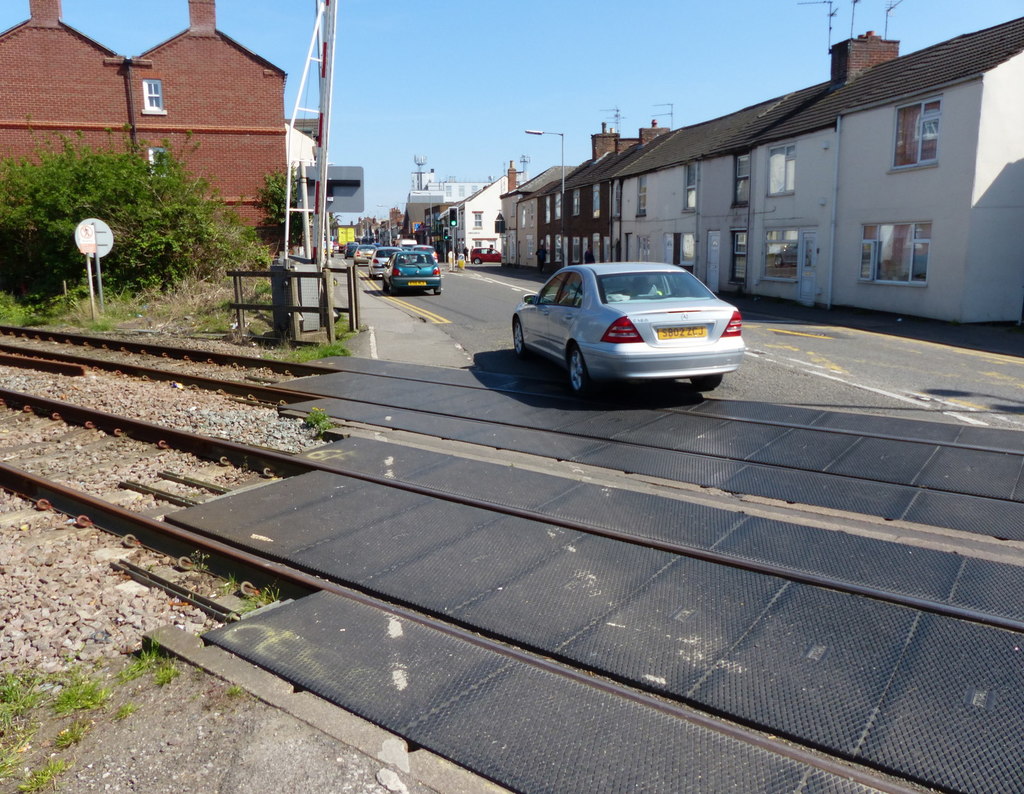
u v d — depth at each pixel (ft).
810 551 16.25
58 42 93.45
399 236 423.23
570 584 15.02
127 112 95.86
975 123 58.54
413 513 19.02
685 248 107.14
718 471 22.17
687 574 15.30
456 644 12.75
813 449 23.97
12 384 38.70
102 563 17.33
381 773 9.85
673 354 29.32
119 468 24.30
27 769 10.21
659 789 9.37
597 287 31.96
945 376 36.29
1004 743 10.18
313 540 17.54
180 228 80.69
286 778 9.82
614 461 23.32
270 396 34.65
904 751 10.09
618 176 127.95
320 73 53.62
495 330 56.75
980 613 13.34
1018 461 22.26
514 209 206.59
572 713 10.88
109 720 11.21
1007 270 60.75
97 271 74.49
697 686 11.62
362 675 11.89
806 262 79.66
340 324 56.75
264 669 12.21
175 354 47.80
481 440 25.96
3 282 89.66
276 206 97.76
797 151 79.87
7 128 92.84
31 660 13.21
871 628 13.08
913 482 20.75
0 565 17.20
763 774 9.61
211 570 16.74
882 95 68.49
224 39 97.71
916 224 65.21
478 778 9.73
